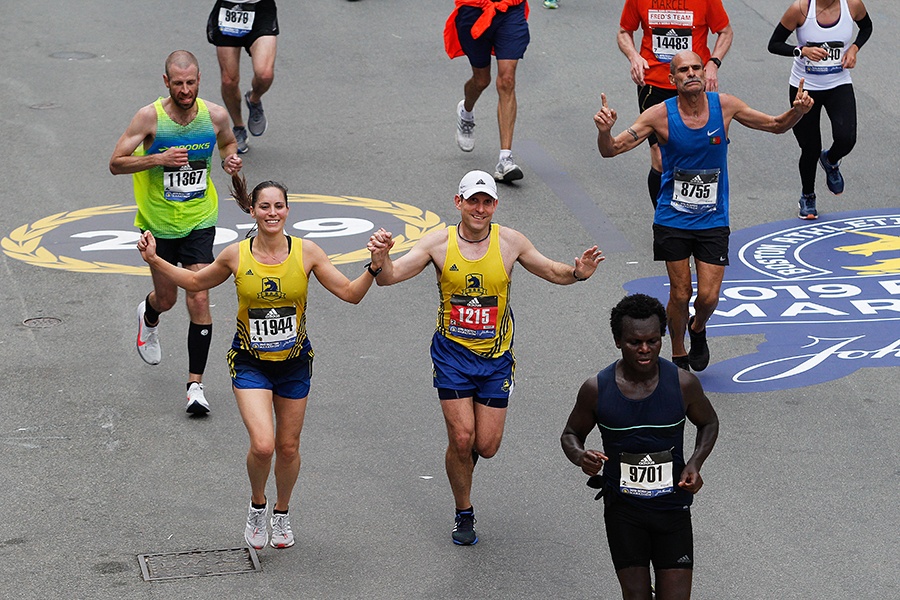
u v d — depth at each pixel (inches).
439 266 1013.8
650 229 1788.9
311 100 2266.2
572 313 1536.7
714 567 1021.2
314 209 1820.9
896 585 995.3
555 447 1224.8
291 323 999.0
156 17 2706.7
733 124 2182.6
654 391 828.0
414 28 2667.3
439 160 2018.9
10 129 2090.3
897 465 1189.7
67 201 1843.0
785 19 1744.6
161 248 1267.2
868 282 1624.0
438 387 1024.2
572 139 2110.0
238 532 1067.3
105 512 1091.9
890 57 2476.6
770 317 1528.1
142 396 1312.7
